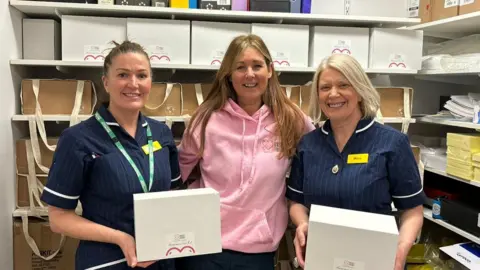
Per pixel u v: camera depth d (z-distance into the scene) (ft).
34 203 6.89
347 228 4.02
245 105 5.62
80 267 4.58
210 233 4.33
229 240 5.13
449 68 7.56
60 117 6.87
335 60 4.78
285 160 5.42
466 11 7.22
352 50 7.63
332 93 4.72
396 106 7.79
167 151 5.00
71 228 4.35
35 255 6.96
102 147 4.47
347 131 4.98
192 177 5.94
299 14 7.30
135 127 4.79
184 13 7.14
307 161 5.13
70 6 6.79
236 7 7.36
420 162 7.86
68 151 4.36
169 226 4.22
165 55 7.13
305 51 7.47
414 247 8.34
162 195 4.28
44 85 6.90
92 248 4.53
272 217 5.35
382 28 7.67
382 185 4.76
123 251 4.23
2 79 6.44
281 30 7.38
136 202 4.14
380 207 4.78
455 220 7.30
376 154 4.76
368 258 4.02
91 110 7.04
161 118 7.09
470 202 7.38
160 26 7.08
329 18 7.43
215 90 5.76
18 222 6.92
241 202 5.19
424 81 9.43
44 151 6.91
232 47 5.41
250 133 5.47
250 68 5.31
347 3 7.93
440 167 7.78
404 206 4.89
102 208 4.48
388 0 8.58
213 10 7.13
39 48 7.20
